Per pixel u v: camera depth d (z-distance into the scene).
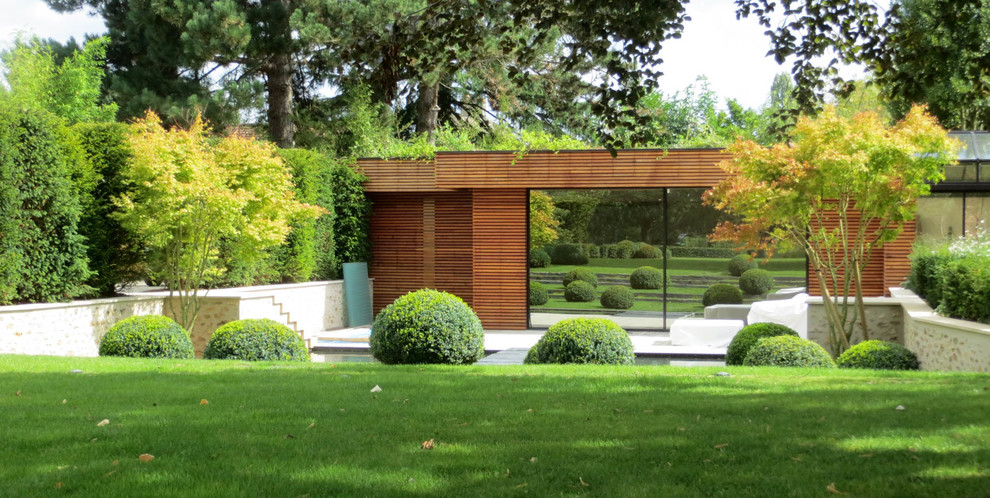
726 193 12.60
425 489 3.86
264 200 14.08
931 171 11.97
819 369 8.42
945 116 21.14
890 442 4.73
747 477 4.05
